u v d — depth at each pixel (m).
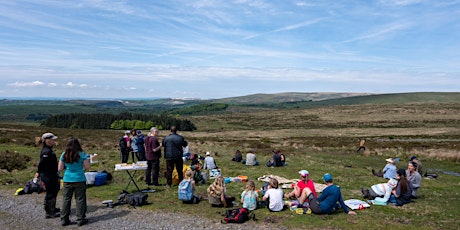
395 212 10.44
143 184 14.11
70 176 8.86
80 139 38.12
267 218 9.64
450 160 27.08
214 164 18.94
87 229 8.70
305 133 75.44
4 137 31.52
